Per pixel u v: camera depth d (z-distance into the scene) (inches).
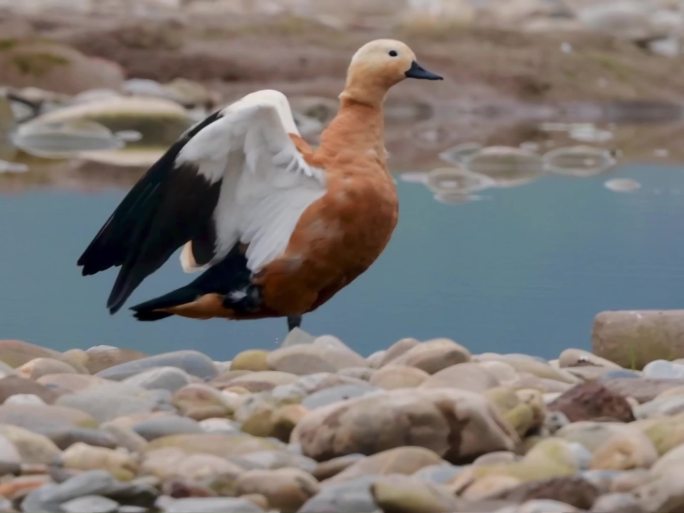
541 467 277.9
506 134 1123.3
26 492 272.7
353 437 290.8
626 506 259.9
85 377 353.4
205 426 313.0
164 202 394.6
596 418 320.5
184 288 408.2
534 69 1398.9
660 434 295.6
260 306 407.2
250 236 403.5
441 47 1430.9
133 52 1342.3
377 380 337.7
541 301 537.3
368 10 1791.3
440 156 956.6
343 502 263.9
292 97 1288.1
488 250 636.1
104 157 940.6
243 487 273.9
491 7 1787.6
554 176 873.5
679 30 1715.1
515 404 310.5
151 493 270.2
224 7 1691.7
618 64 1449.3
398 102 1315.2
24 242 639.8
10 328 501.7
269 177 399.5
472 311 522.9
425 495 261.7
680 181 848.9
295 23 1441.9
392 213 411.2
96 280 573.6
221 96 1305.4
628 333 412.5
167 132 1060.5
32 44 1240.8
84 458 283.1
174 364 377.7
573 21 1699.1
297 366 371.2
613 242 651.5
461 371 332.8
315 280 406.6
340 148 410.6
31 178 829.2
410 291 557.6
